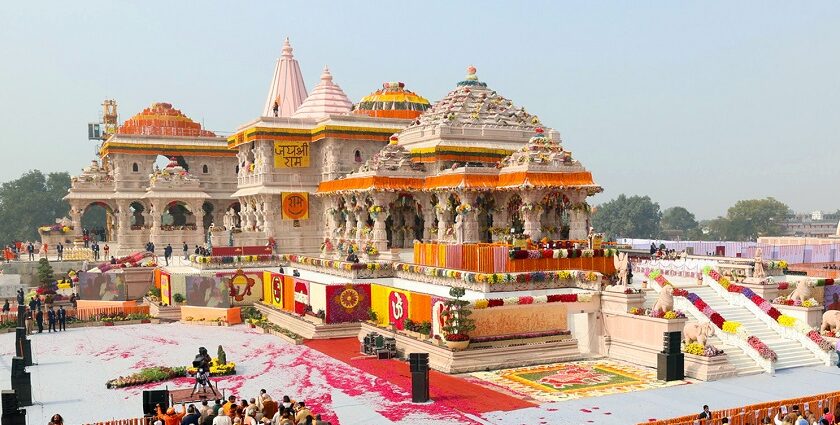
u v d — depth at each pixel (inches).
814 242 3430.1
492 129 2432.3
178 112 3440.0
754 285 1733.5
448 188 2150.6
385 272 1889.8
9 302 2447.1
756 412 997.8
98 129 3907.5
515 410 1120.2
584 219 2073.1
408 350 1504.7
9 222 5856.3
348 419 1087.6
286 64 3457.2
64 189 6122.1
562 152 2068.2
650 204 7608.3
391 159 2353.6
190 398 1210.0
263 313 2110.0
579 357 1465.3
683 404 1142.3
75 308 2294.5
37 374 1433.3
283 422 928.9
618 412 1102.4
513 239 1830.7
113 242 3284.9
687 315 1540.4
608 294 1501.0
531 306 1466.5
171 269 2345.0
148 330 1955.0
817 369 1389.0
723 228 7101.4
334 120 2726.4
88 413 1150.3
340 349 1624.0
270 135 2751.0
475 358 1380.4
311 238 2817.4
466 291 1569.9
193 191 3058.6
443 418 1085.1
